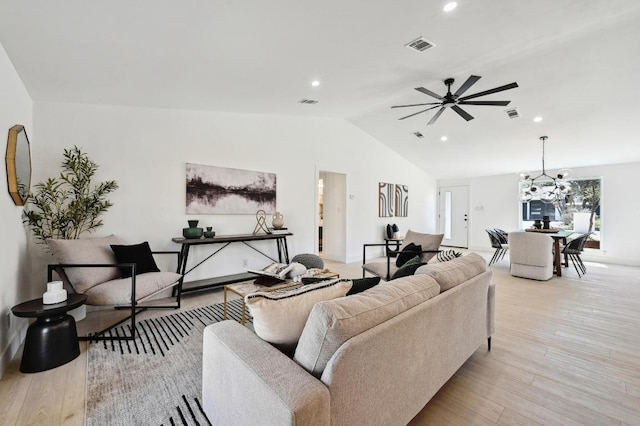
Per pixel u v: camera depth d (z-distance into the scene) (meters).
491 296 2.35
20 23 1.83
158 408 1.66
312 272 3.04
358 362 1.09
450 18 2.38
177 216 3.90
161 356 2.25
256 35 2.23
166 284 2.96
